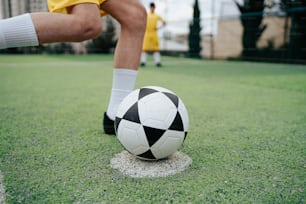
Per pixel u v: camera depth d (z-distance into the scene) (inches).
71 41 54.1
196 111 106.4
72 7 52.6
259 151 63.7
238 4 519.8
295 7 445.4
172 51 659.4
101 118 93.4
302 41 441.4
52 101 124.6
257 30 505.7
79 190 45.1
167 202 41.8
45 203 41.4
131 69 68.6
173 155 59.3
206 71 293.1
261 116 99.2
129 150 53.8
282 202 42.1
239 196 43.7
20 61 429.1
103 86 175.2
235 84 189.8
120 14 64.8
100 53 718.5
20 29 48.4
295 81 206.4
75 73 260.7
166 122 51.5
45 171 51.9
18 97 134.2
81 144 66.7
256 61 509.0
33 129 79.5
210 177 50.0
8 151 62.0
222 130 80.7
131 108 53.1
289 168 54.5
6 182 47.7
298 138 74.0
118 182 47.8
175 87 173.9
